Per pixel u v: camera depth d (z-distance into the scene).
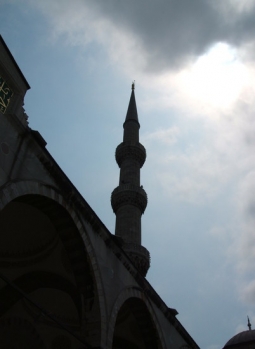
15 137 13.54
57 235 18.09
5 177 12.60
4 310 20.16
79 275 16.59
